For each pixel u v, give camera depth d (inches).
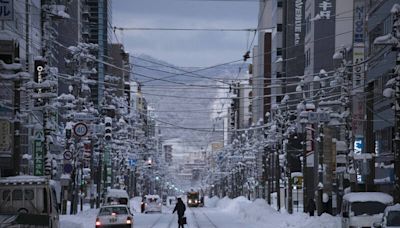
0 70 2247.8
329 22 5506.9
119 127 5433.1
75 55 3732.8
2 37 2357.3
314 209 3361.2
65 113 3971.5
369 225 1910.7
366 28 4003.4
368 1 4025.6
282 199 5871.1
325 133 4052.7
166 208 6707.7
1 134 2397.9
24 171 3924.7
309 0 5812.0
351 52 4256.9
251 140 6884.8
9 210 1658.5
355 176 2947.8
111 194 3814.0
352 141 3026.6
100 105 4650.6
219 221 3663.9
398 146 2079.2
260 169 6510.8
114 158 5364.2
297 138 5191.9
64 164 3221.0
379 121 3759.8
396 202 2053.4
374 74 3831.2
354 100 3732.8
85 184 4945.9
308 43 5826.8
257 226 3097.9
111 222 2397.9
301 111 3531.0
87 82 3713.1
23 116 2758.4
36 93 2664.9
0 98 2632.9
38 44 4426.7
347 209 1995.6
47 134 2716.5
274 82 7829.7
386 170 3661.4
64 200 3467.0
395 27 2127.2
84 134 3248.0
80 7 7367.1
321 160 3289.9
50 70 2920.8
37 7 4421.8
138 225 3253.0
